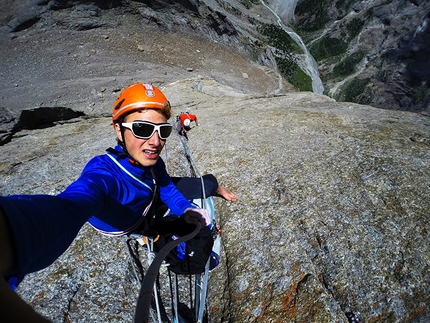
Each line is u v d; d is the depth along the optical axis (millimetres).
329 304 3375
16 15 54406
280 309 3396
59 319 3354
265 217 4598
